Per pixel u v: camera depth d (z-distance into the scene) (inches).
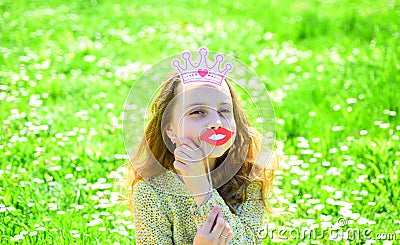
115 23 361.7
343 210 158.1
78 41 323.3
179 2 424.5
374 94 243.9
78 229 153.5
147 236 116.6
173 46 318.7
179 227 116.5
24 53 299.7
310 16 372.2
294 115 230.1
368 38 334.0
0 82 254.8
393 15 370.9
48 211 162.4
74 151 195.0
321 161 195.5
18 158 188.7
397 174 179.9
